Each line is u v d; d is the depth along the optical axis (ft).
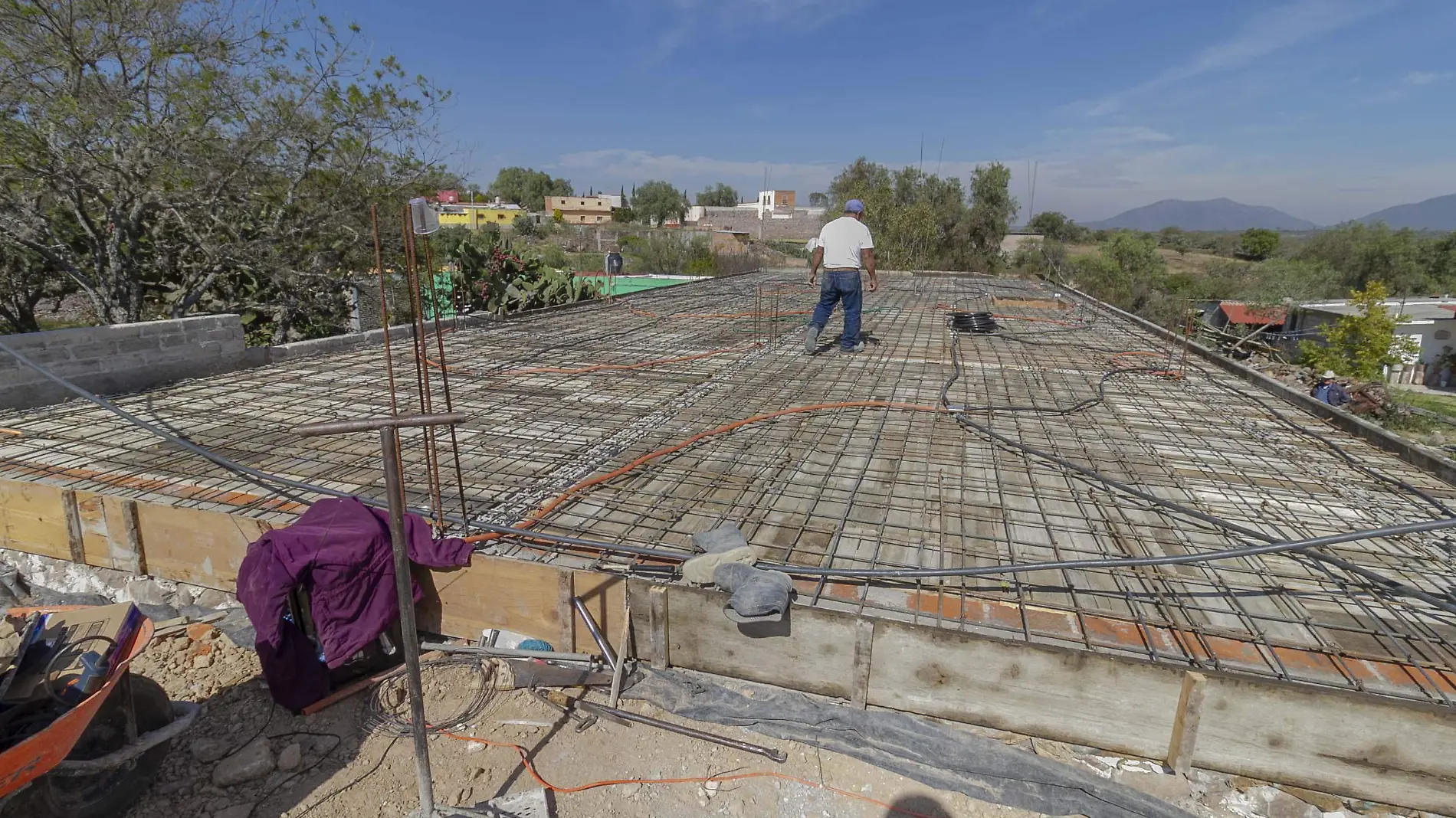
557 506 9.96
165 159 24.48
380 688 8.29
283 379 16.76
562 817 6.60
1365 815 6.43
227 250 26.37
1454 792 6.20
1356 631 7.27
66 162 22.02
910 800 6.77
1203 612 7.64
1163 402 15.74
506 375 17.42
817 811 6.69
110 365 15.21
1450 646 7.04
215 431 12.90
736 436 12.98
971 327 24.77
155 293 28.02
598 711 7.86
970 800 6.76
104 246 25.02
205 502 9.93
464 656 8.69
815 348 20.49
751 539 9.12
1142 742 6.95
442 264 35.58
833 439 12.85
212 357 17.16
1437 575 8.37
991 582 8.23
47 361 14.16
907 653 7.34
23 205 23.17
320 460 11.57
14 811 6.18
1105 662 6.77
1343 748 6.37
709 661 8.16
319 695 8.02
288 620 7.79
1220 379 18.01
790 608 7.56
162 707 7.27
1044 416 14.46
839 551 8.82
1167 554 8.79
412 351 20.16
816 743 7.34
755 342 22.20
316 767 7.27
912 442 12.77
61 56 22.62
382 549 8.20
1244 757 6.64
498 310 26.78
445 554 8.54
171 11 24.53
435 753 7.38
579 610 8.36
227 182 26.30
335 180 29.66
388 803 6.84
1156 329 24.64
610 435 12.92
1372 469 11.57
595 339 22.38
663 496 10.34
